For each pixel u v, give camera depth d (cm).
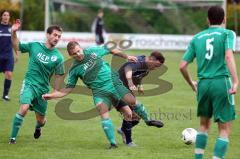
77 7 7875
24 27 8112
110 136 2381
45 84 2462
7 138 2562
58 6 7812
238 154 2320
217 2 7775
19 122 2427
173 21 7931
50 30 2438
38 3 8150
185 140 2462
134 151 2331
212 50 1991
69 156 2233
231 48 1958
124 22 8006
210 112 2036
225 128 2008
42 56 2438
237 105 3619
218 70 1991
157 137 2634
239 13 8175
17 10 8188
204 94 2008
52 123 2947
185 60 2044
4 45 3588
